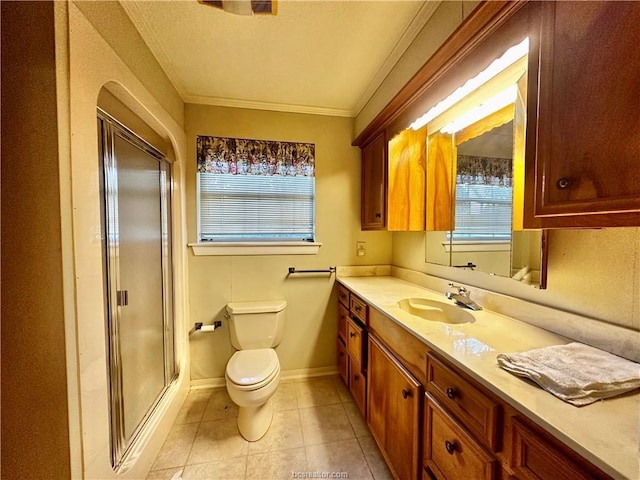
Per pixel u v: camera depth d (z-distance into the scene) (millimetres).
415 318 1223
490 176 1335
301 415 1823
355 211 2365
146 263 1600
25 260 827
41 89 814
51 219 827
